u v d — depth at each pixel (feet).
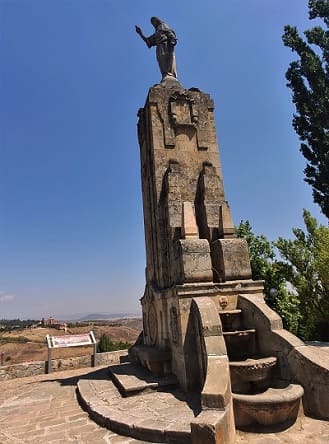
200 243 35.22
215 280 37.24
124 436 23.59
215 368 24.72
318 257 75.15
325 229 80.53
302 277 80.28
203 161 44.09
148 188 46.85
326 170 70.69
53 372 54.29
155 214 42.42
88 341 57.98
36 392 39.83
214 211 40.65
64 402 34.09
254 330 31.17
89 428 25.70
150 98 44.62
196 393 30.17
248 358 29.89
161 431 22.30
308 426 23.53
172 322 34.88
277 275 70.85
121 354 59.52
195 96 46.03
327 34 72.84
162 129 44.01
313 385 25.64
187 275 33.96
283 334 29.07
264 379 27.53
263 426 23.49
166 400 28.84
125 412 26.50
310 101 72.49
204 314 29.35
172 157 43.32
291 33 75.31
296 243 84.33
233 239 37.81
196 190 42.83
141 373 37.14
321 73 71.51
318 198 73.10
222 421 20.08
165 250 40.45
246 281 35.53
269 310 31.45
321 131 71.15
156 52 52.39
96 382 38.17
